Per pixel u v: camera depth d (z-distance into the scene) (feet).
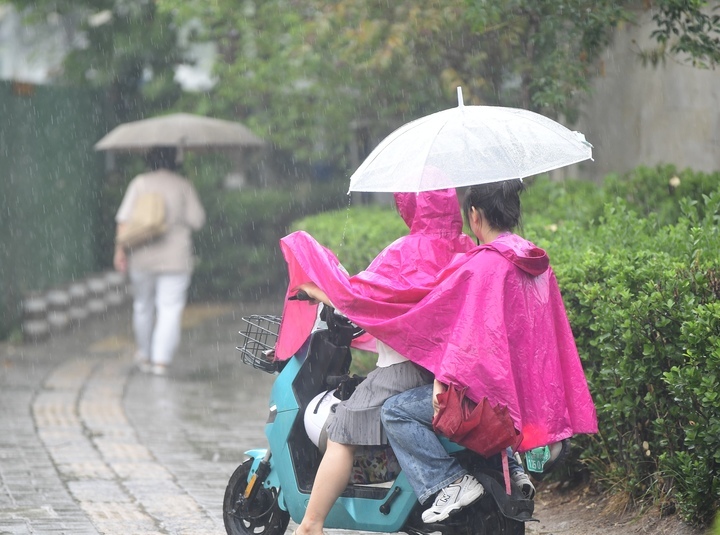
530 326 46.93
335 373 55.01
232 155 199.72
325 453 50.47
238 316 181.57
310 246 50.93
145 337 136.77
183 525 66.13
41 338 156.66
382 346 49.98
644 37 103.96
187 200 136.67
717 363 51.44
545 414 46.98
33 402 112.78
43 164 168.04
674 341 55.57
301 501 53.72
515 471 48.52
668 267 57.67
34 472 81.35
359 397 49.78
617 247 67.36
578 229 76.69
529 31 96.53
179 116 151.12
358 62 117.60
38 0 188.55
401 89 120.67
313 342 54.65
